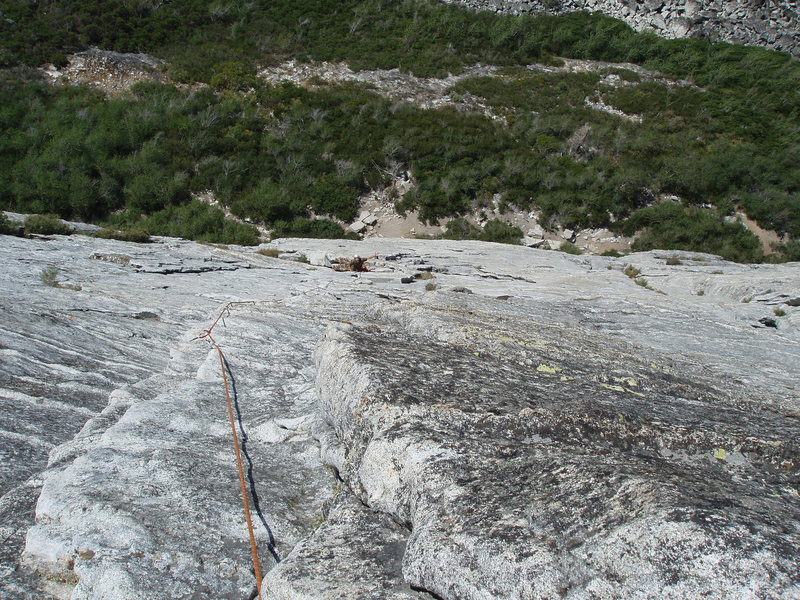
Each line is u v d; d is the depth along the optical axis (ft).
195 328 26.48
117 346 29.60
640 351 25.67
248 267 64.54
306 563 9.57
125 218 115.14
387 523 10.50
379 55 165.58
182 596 10.00
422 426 11.36
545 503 8.84
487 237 119.55
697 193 130.62
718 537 7.38
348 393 13.34
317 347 17.30
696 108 154.92
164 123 132.98
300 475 13.92
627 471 9.41
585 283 66.03
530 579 7.66
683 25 186.29
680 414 13.67
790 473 10.84
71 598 10.17
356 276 63.77
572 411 12.10
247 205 119.14
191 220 115.14
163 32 160.56
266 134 135.54
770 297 59.67
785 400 19.17
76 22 155.53
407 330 21.42
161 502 12.27
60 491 12.64
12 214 78.59
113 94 140.67
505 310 37.32
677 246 119.14
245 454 14.69
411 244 92.32
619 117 151.23
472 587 7.90
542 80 162.40
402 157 133.90
